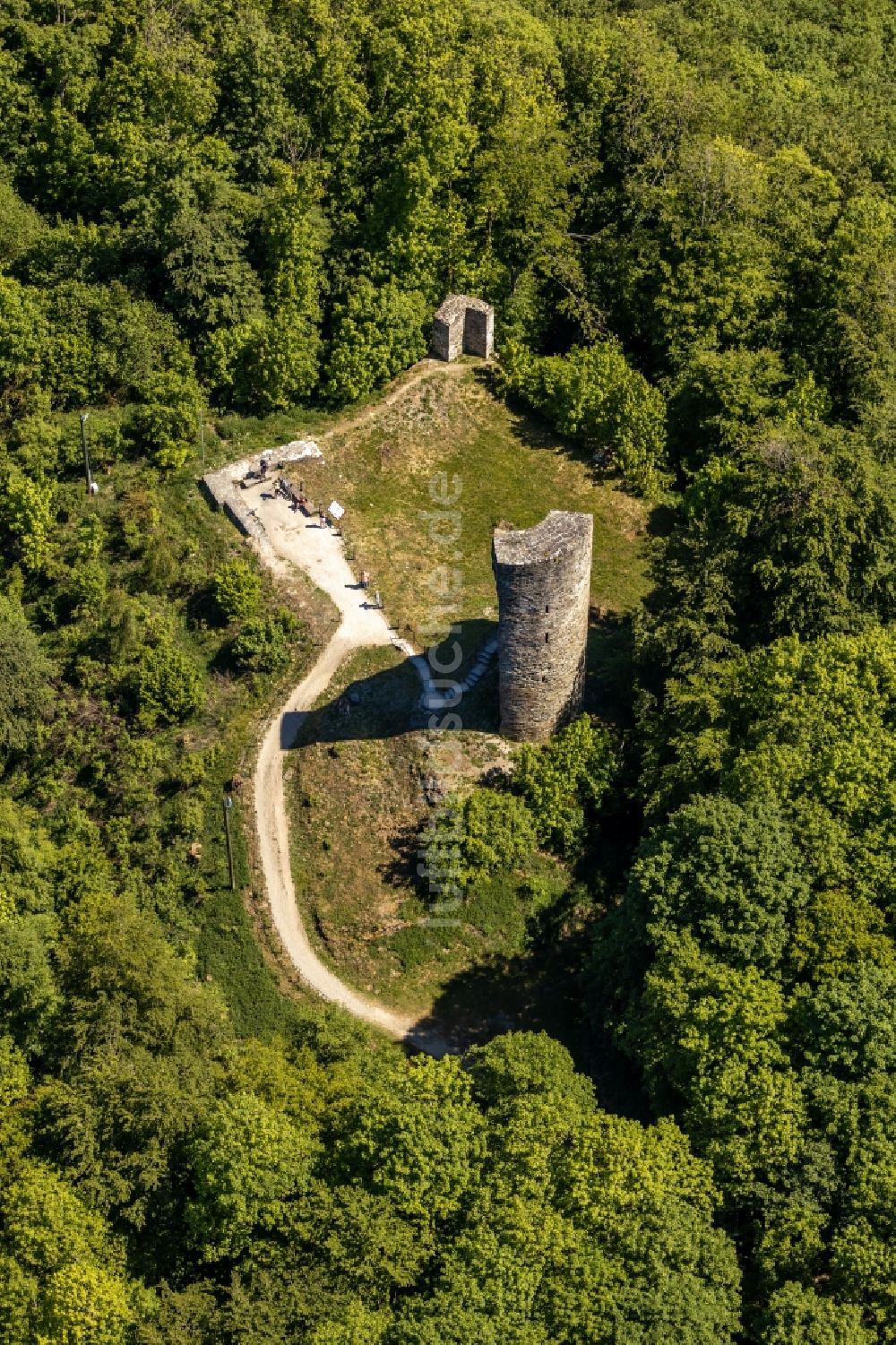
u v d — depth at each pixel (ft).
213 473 251.39
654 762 214.69
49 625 241.35
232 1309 166.61
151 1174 178.50
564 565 205.87
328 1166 178.09
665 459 260.62
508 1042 186.80
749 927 186.09
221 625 238.07
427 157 264.52
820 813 195.62
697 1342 156.46
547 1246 164.66
